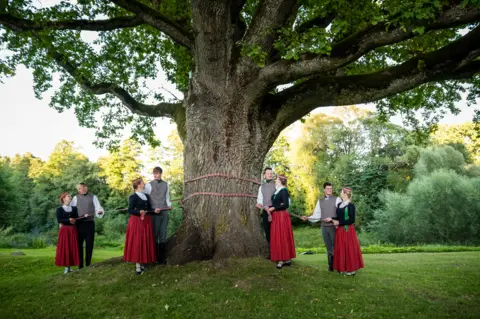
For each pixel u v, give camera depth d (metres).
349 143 35.00
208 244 6.77
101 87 9.73
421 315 4.28
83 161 44.03
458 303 4.80
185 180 7.55
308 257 11.91
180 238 6.95
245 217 7.13
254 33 7.03
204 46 6.95
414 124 11.23
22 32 8.14
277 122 7.84
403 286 5.59
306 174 34.72
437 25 5.54
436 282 5.96
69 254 6.96
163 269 6.18
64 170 44.41
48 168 46.34
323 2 7.61
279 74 6.82
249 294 4.98
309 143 35.12
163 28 7.68
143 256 6.02
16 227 30.31
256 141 7.60
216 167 7.22
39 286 5.84
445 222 21.16
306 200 35.09
